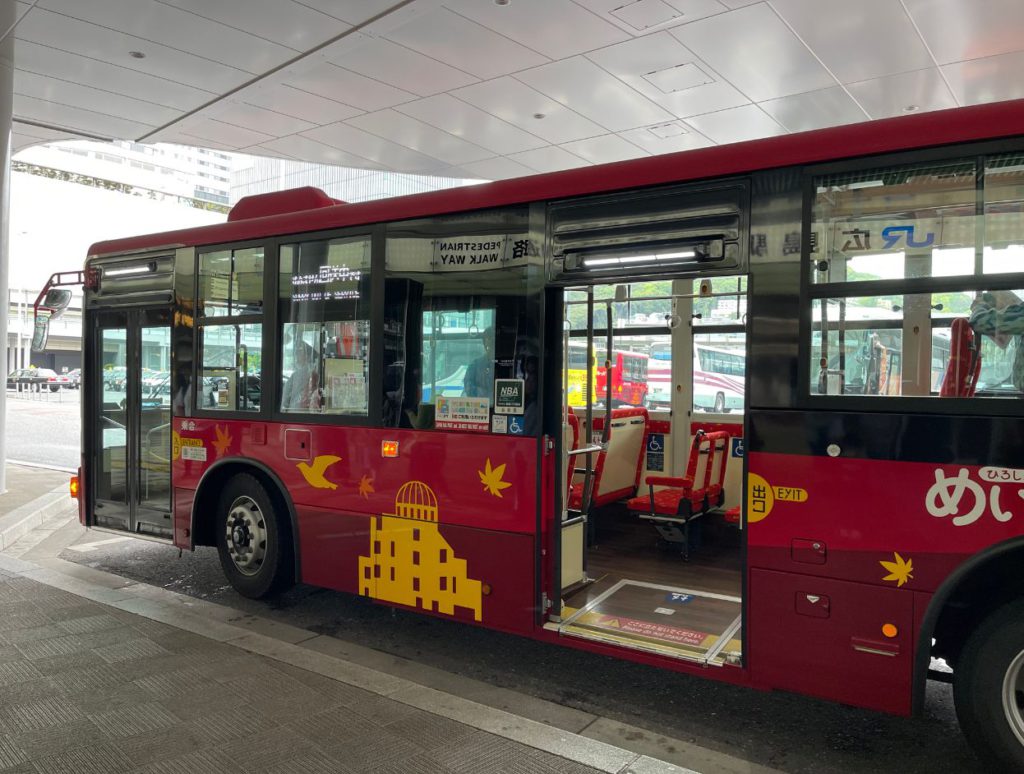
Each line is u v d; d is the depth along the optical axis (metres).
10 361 52.16
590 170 4.14
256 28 9.52
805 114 11.99
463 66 10.64
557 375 4.35
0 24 9.49
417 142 14.33
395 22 9.31
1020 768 3.10
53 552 7.52
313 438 5.26
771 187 3.62
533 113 12.52
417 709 3.79
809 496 3.48
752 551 3.62
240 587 5.84
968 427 3.15
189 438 6.08
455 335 4.61
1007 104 3.12
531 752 3.37
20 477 12.27
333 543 5.16
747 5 8.59
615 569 5.72
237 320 5.78
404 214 4.84
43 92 11.86
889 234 3.35
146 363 6.58
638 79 10.90
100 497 6.99
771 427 3.58
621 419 7.30
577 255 4.17
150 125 13.52
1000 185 3.13
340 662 4.40
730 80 10.73
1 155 11.10
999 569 3.19
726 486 7.26
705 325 7.34
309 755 3.33
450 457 4.59
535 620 4.27
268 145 14.73
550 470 4.34
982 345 3.16
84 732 3.53
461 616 4.54
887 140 3.33
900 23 8.81
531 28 9.40
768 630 3.58
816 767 3.41
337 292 5.19
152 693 3.96
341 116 12.90
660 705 4.08
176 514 6.19
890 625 3.29
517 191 4.38
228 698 3.90
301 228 5.37
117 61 10.59
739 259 3.70
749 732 3.76
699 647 3.97
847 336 3.45
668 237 3.90
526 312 4.34
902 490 3.27
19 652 4.53
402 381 4.83
